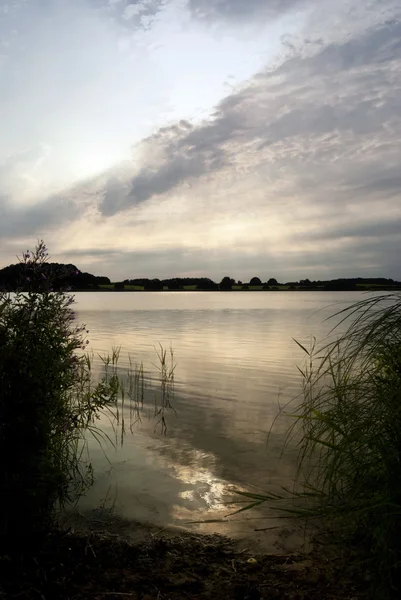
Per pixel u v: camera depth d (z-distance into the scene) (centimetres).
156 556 346
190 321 3058
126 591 300
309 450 551
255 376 1061
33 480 336
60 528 382
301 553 353
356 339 372
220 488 470
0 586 289
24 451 341
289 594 297
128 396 864
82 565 325
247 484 479
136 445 593
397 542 291
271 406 789
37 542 340
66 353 416
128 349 1566
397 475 302
